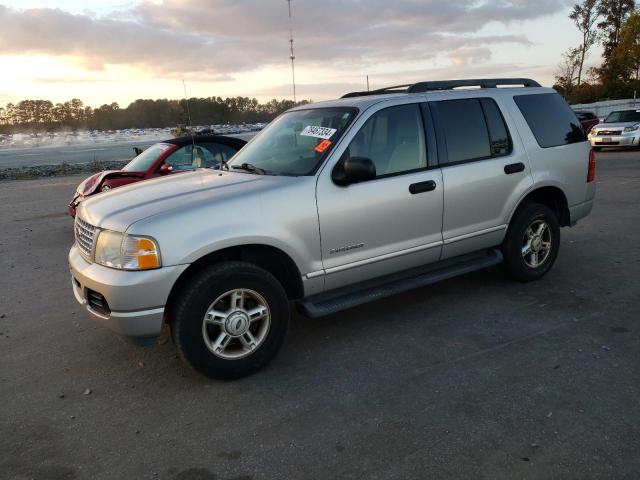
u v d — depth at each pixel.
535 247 5.36
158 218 3.47
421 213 4.43
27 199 14.18
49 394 3.68
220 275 3.54
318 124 4.42
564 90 59.81
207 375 3.63
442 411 3.22
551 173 5.27
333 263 4.06
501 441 2.90
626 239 7.08
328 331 4.53
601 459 2.71
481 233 4.87
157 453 2.96
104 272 3.51
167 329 4.74
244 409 3.37
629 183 11.91
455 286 5.46
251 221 3.66
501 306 4.87
